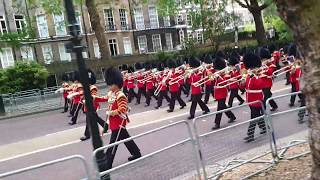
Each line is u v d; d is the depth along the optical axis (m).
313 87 4.57
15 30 34.09
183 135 10.33
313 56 4.52
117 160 8.68
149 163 5.59
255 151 7.06
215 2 34.25
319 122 4.60
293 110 7.58
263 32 31.75
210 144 6.56
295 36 4.64
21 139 13.57
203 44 34.72
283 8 4.59
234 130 6.93
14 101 21.88
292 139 7.48
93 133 6.14
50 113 20.27
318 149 4.65
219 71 13.34
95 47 38.59
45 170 8.02
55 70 34.81
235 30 37.53
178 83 15.28
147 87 18.00
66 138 12.53
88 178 4.87
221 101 11.48
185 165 6.11
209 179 6.45
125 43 42.19
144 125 12.94
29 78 26.92
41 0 27.38
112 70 8.29
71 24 6.23
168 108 16.19
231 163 6.76
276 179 6.07
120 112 8.09
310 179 4.86
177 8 32.91
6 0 33.69
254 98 9.69
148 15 43.91
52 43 36.28
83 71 6.20
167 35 45.00
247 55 10.62
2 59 33.53
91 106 6.20
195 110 13.64
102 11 40.09
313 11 4.43
